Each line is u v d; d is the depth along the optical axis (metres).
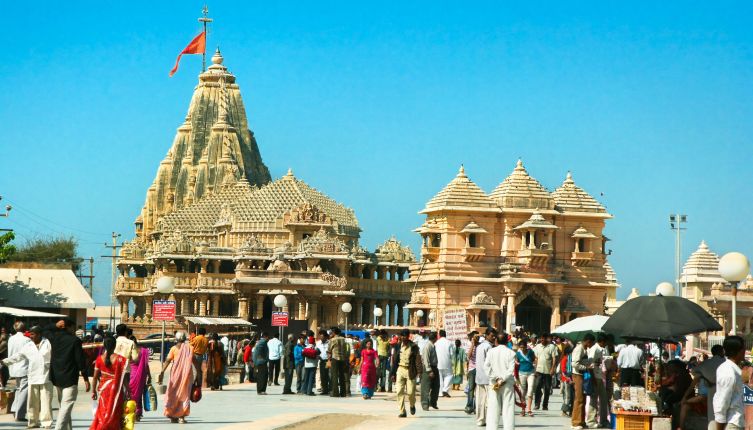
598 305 141.62
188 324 135.38
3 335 61.41
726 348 35.34
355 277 187.50
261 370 68.31
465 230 137.38
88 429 44.53
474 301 136.00
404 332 52.84
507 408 43.47
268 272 159.25
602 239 143.75
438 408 57.78
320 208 194.62
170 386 46.91
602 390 47.75
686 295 150.25
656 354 75.69
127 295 199.38
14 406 47.34
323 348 69.31
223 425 46.00
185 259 186.00
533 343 72.38
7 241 113.25
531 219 137.25
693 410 39.25
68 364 40.03
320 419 49.81
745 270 46.62
